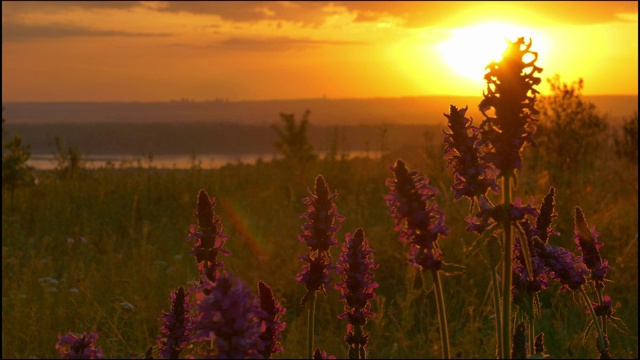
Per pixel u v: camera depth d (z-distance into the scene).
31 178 13.42
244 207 12.20
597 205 9.99
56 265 8.91
